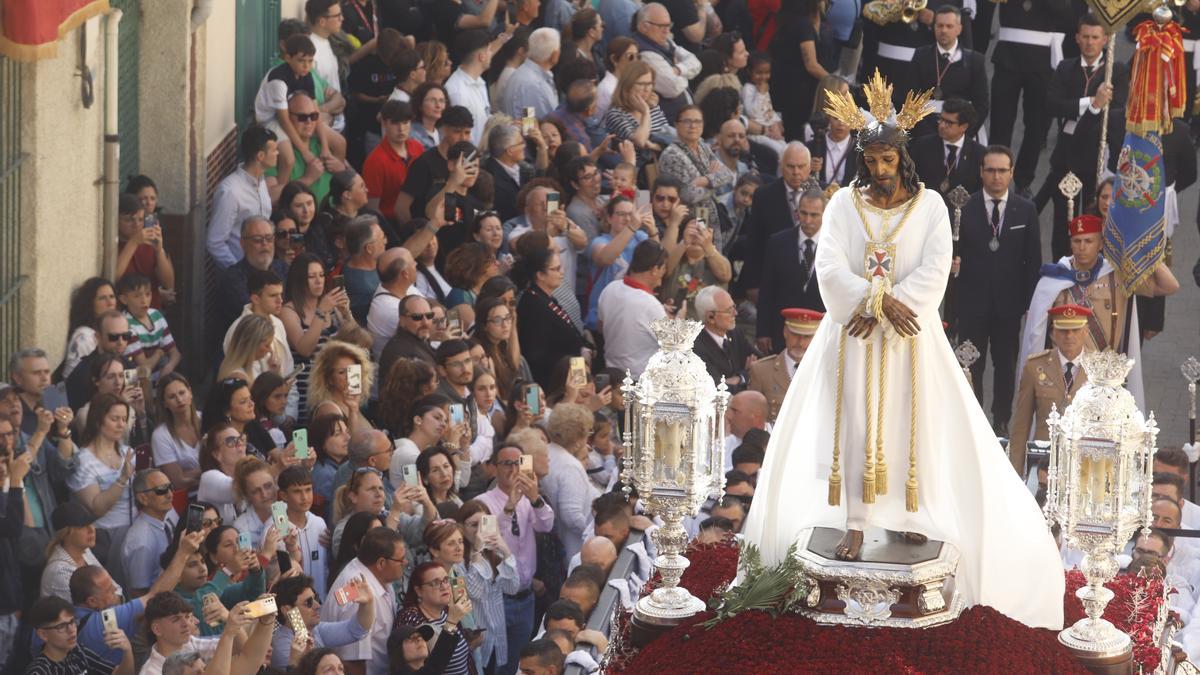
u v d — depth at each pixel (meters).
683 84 74.81
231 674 38.22
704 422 31.67
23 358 43.84
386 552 41.72
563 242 61.81
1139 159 57.78
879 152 30.53
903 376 31.00
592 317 61.72
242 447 44.53
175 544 41.75
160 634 38.59
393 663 40.34
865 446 30.98
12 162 47.66
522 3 77.50
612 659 32.34
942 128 66.19
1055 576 31.92
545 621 41.69
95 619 38.88
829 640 29.95
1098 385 31.00
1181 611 41.72
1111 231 58.56
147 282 51.12
